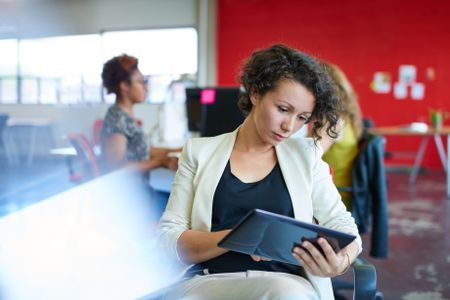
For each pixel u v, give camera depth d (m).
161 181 2.46
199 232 1.19
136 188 2.23
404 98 7.44
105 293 1.97
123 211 2.21
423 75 7.34
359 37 7.51
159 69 8.45
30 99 9.09
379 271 3.07
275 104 1.12
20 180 6.16
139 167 2.22
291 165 1.24
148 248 1.95
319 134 1.22
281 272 1.21
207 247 1.16
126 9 8.52
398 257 3.35
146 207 2.23
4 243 2.79
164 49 8.43
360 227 2.43
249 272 1.19
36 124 8.59
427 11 7.23
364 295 1.20
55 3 8.79
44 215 2.84
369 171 2.39
